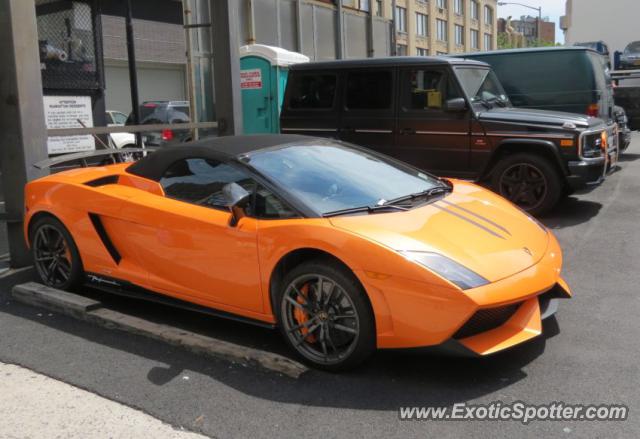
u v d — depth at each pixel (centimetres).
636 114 1434
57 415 322
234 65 769
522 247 374
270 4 1242
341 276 346
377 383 346
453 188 468
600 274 536
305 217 371
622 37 2809
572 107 946
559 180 743
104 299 498
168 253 425
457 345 325
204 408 325
